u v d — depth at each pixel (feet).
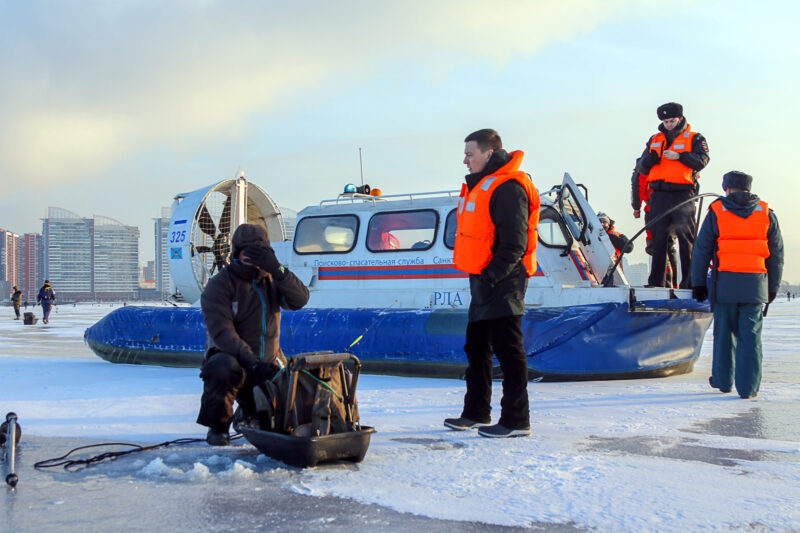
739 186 18.30
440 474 10.38
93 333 29.17
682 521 8.20
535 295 23.95
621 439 12.91
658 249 23.58
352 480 10.07
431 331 22.43
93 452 12.11
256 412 11.88
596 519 8.29
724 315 18.37
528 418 13.32
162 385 21.02
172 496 9.33
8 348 38.70
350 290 27.78
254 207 35.65
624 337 21.26
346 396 11.43
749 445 12.32
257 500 9.12
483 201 13.32
